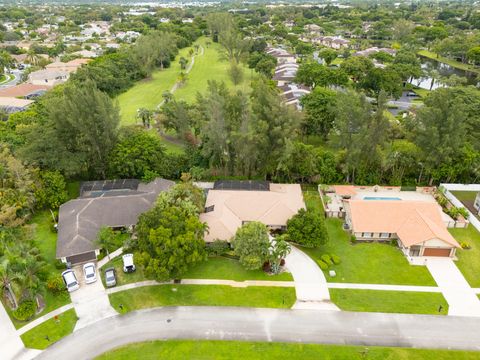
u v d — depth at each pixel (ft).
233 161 215.92
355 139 191.42
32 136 194.80
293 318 129.49
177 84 414.00
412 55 447.83
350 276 148.87
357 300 136.98
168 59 492.13
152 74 460.55
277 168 200.13
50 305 134.62
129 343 120.16
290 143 188.75
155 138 222.89
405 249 161.38
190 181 186.19
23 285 125.90
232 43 451.94
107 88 373.40
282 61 475.31
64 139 201.46
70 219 167.53
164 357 115.44
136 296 138.41
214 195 188.24
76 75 358.64
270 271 150.00
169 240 134.82
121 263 155.02
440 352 117.60
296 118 203.10
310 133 256.11
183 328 125.49
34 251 139.44
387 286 143.74
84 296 138.62
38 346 119.24
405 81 414.41
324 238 157.28
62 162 191.62
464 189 208.13
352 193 199.21
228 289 141.69
